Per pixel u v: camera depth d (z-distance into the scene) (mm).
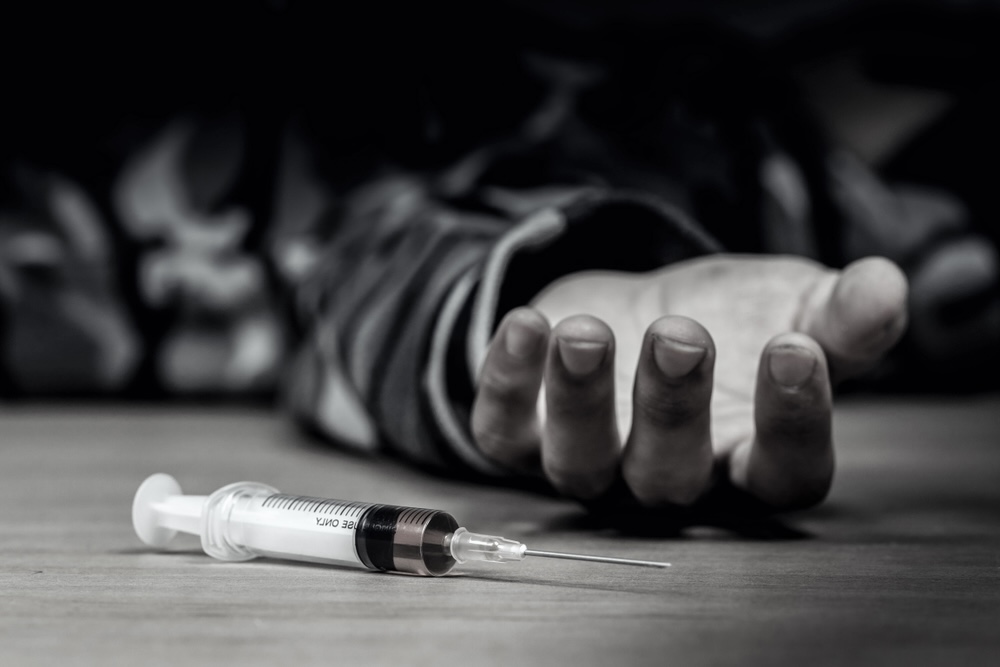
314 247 1055
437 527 493
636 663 426
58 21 1080
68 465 691
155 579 490
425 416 604
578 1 1235
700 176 910
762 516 562
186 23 1092
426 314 623
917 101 1130
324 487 626
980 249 1093
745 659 427
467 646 436
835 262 1000
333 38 1085
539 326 511
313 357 756
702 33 1025
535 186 738
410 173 1070
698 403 503
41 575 496
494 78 1053
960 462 697
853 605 462
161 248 1056
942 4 1186
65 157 1070
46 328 1050
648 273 618
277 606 464
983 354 1114
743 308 577
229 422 935
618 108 961
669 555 513
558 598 470
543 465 537
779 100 1012
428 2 1073
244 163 1078
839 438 811
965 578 486
